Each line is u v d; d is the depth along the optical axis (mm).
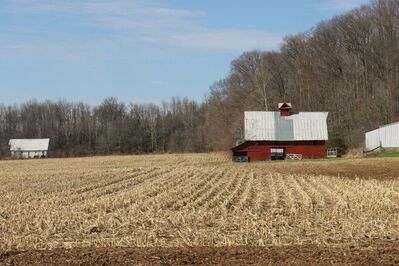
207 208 25594
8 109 160125
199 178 44031
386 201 26156
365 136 80250
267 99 111438
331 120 99125
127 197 30234
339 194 30078
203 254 15039
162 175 48031
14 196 32781
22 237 18984
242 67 126688
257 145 78875
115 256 15039
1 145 146125
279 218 21891
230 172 51312
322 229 19281
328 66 112750
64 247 17172
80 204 28281
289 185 36750
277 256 14508
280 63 123938
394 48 98750
